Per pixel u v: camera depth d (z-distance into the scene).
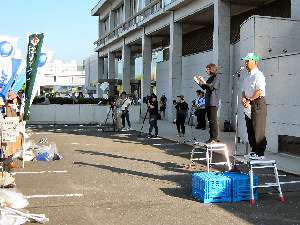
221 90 16.61
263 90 6.47
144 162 8.82
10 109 7.50
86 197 5.63
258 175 6.96
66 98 23.27
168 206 5.22
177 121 14.51
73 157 9.45
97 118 23.03
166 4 22.70
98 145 12.02
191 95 21.69
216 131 7.53
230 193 5.55
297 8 12.69
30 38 9.05
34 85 8.89
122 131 17.38
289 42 12.43
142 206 5.20
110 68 37.75
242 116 12.30
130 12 32.12
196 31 24.53
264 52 12.16
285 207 5.24
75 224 4.43
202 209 5.11
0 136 6.76
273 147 10.38
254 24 12.04
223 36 16.73
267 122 10.65
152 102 14.50
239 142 12.34
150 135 14.52
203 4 18.44
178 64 22.56
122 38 32.84
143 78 27.72
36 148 9.63
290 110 9.62
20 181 6.63
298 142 9.48
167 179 6.97
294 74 9.47
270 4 16.92
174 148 11.37
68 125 21.47
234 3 17.00
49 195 5.71
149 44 27.66
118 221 4.56
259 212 5.00
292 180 6.95
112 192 5.95
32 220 4.50
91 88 46.16
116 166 8.26
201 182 5.55
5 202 4.80
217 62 16.62
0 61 10.62
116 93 18.58
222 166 8.27
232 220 4.65
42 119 22.52
